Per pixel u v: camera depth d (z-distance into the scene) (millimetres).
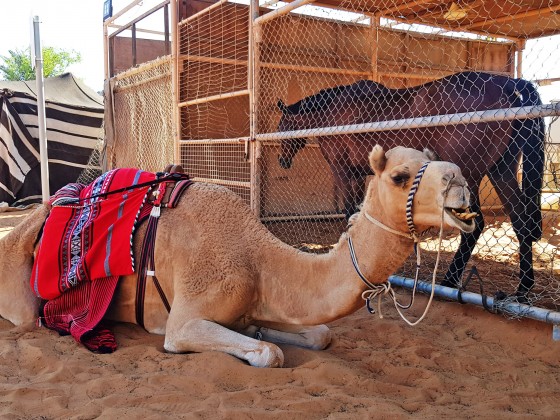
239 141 7934
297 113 8711
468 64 11133
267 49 9883
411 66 11141
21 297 4727
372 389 3633
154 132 11422
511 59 11406
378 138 7207
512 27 10391
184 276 4117
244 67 10969
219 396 3418
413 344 4629
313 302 3799
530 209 5434
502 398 3598
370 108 7344
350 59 10812
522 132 5426
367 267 3498
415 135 6516
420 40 11203
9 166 16141
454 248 8430
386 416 3205
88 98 19062
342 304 3643
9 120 16062
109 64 13367
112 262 4316
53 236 4590
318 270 3818
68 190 4891
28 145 16422
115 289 4367
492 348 4656
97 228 4477
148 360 3973
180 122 10102
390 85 10938
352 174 8016
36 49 9273
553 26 10188
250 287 4004
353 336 4832
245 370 3680
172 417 3162
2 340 4387
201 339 3908
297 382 3680
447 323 5254
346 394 3512
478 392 3729
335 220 11141
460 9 8828
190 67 10234
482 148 5840
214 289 4004
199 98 10047
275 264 4047
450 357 4305
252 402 3395
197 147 10320
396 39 11008
